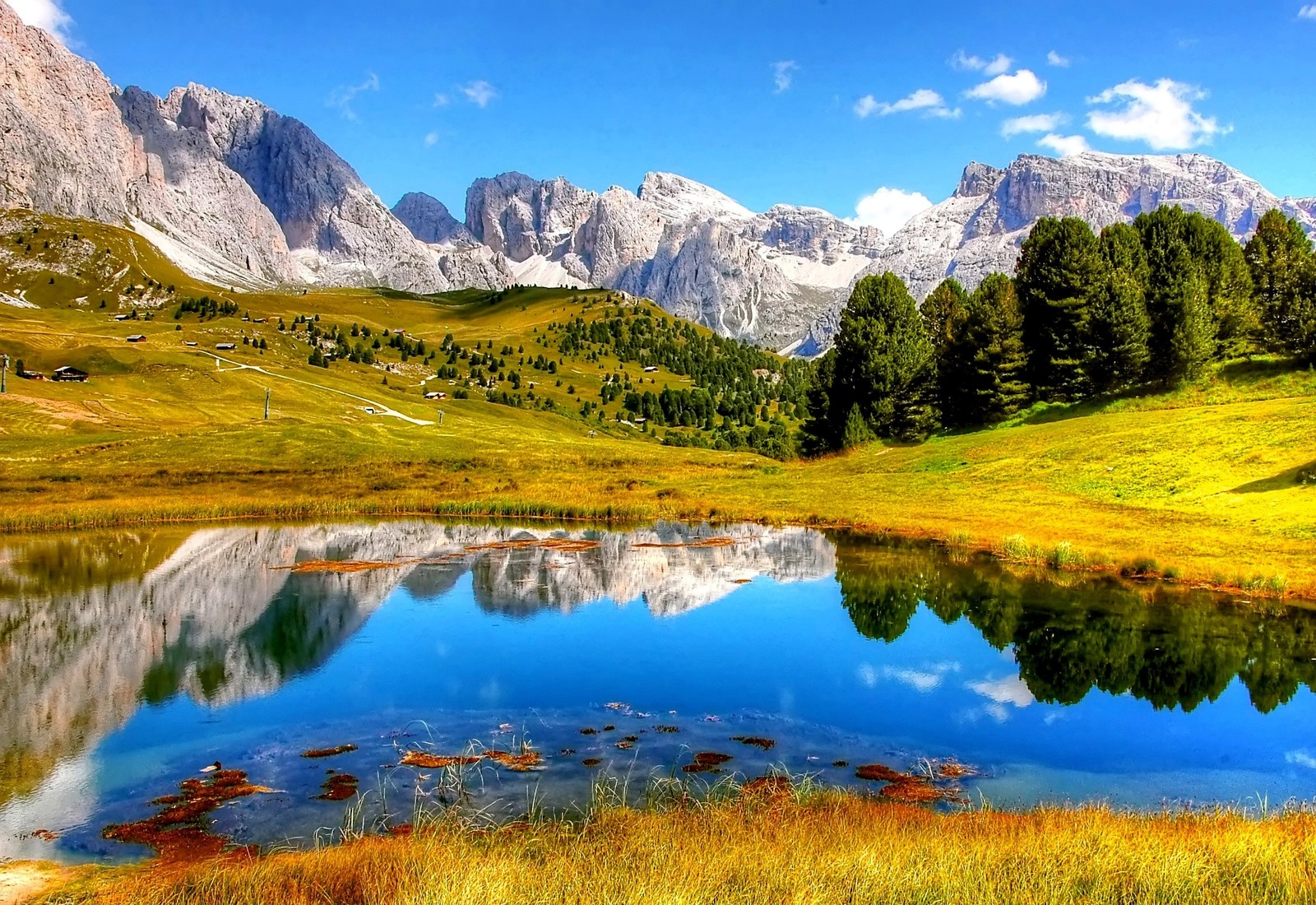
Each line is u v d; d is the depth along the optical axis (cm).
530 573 4259
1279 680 2494
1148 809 1647
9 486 7212
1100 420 7500
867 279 10500
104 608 3506
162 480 7862
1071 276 8756
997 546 4547
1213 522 4534
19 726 2184
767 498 6925
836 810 1537
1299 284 7538
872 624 3234
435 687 2523
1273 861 1102
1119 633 3003
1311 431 5416
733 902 1012
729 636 3077
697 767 1895
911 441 9406
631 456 11075
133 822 1619
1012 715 2245
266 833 1559
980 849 1186
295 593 3791
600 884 1084
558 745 2047
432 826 1502
